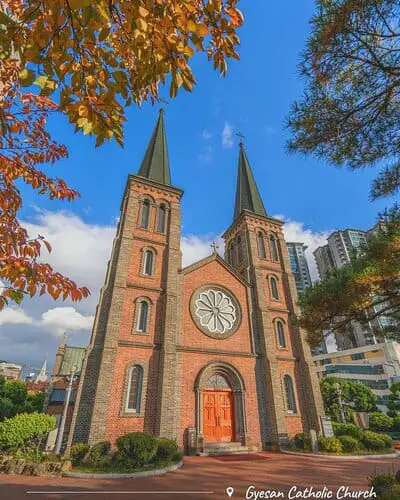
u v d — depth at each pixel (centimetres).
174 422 1614
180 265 2152
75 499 771
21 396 3288
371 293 705
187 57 245
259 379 1980
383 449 1728
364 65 446
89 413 1451
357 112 480
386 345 6200
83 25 188
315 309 785
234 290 2284
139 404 1564
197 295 2112
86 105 237
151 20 228
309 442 1697
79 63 238
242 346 2056
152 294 1942
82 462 1234
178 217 2372
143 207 2334
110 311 1719
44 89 219
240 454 1620
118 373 1592
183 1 225
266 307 2267
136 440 1220
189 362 1825
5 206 351
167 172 2777
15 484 916
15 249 310
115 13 243
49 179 409
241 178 3466
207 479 1030
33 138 392
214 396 1838
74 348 3809
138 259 2055
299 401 2005
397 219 611
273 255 2694
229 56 274
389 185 544
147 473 1095
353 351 6725
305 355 2147
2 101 344
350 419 2603
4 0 273
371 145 504
